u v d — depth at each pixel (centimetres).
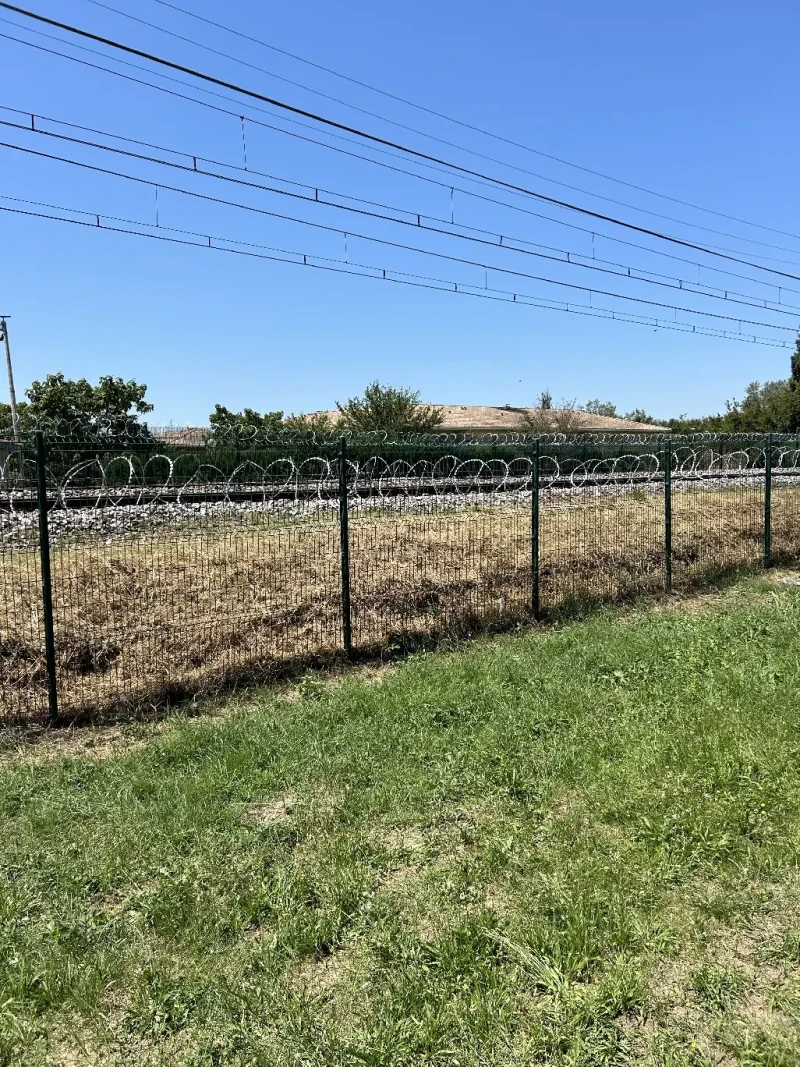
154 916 336
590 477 1867
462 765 472
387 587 884
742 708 542
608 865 358
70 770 505
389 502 1279
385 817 418
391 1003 276
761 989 280
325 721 563
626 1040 259
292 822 414
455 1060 252
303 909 337
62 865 378
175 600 796
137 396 3897
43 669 662
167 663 701
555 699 588
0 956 312
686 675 630
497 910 332
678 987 283
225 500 1005
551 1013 271
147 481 938
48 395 3662
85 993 290
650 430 5494
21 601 723
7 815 439
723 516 1436
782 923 317
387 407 4259
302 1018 273
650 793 421
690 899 333
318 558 937
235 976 299
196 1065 257
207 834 400
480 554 1030
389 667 743
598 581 1035
